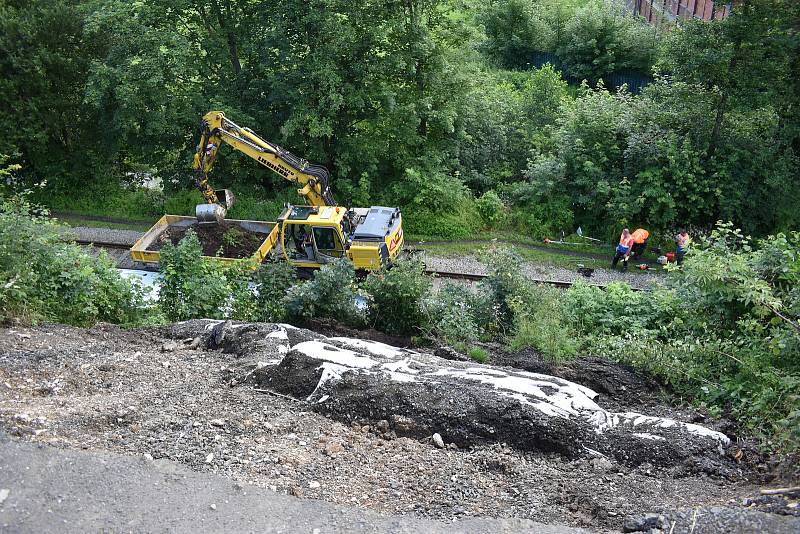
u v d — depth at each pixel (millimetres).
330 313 13984
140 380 9422
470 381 9234
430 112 23281
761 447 8453
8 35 22500
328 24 21547
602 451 8195
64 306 12227
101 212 24359
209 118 19906
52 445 7379
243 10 23750
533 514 6902
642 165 22734
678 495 7281
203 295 13672
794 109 22484
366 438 8273
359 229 18297
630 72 34031
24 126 23594
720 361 11008
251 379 9500
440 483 7430
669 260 21422
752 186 22625
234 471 7309
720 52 20781
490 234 23141
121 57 22438
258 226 21453
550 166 23344
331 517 6672
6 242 11648
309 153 23688
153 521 6512
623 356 11820
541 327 12297
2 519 6379
